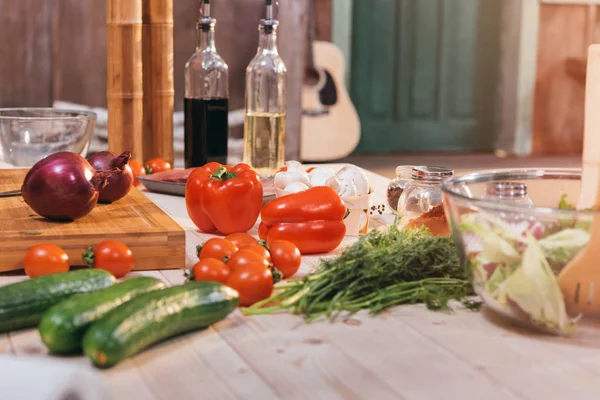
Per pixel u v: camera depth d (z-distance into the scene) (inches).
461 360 36.6
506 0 247.8
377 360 36.5
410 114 250.4
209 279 44.4
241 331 39.8
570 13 247.4
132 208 58.1
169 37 84.9
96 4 119.3
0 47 121.0
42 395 25.8
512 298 39.0
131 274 50.6
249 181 59.4
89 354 34.0
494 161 238.2
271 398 32.4
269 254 48.4
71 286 39.4
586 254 37.0
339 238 55.6
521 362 36.5
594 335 39.6
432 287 43.5
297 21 115.3
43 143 72.6
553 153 256.4
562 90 252.7
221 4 109.3
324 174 60.7
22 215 55.1
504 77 252.2
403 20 243.4
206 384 33.6
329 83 213.5
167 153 87.0
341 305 42.1
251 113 77.9
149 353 36.7
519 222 38.0
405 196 57.3
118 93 82.0
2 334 38.5
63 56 121.0
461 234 39.9
